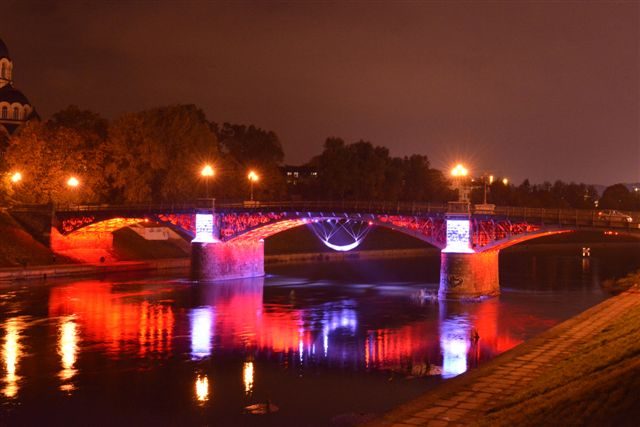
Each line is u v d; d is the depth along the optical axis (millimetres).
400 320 70938
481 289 85875
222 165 142250
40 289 92750
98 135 139500
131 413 41906
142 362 54125
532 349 48375
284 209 101000
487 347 57781
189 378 49438
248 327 68062
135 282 102062
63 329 66875
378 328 66750
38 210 120250
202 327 68125
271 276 114438
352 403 43125
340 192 172250
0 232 111875
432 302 83250
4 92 184250
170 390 46438
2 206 122688
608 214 80750
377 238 175250
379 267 133375
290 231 161625
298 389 46375
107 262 118438
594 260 151750
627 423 26359
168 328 67625
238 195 146375
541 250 189250
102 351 57719
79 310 77438
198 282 103375
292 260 145875
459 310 76688
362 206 96688
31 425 40062
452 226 85625
